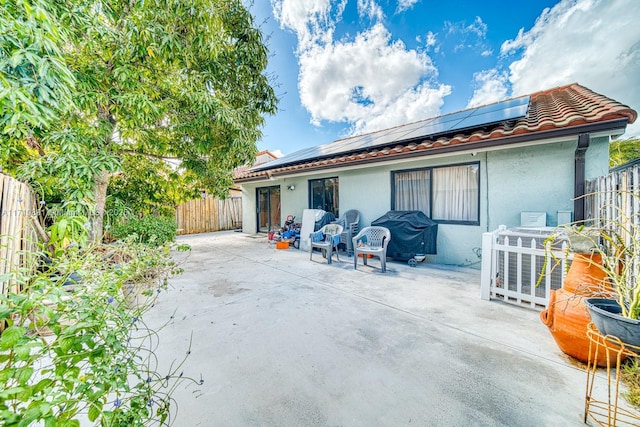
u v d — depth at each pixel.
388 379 2.03
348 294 3.92
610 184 3.00
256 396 1.87
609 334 1.48
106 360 1.23
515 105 5.67
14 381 1.04
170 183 5.63
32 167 2.94
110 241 4.60
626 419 1.60
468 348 2.43
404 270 5.23
